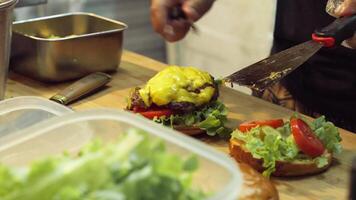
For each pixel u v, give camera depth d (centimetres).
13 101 77
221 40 163
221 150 87
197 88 90
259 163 80
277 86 112
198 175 54
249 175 74
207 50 168
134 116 60
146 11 174
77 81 103
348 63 109
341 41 85
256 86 87
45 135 61
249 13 154
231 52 162
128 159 49
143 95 90
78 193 46
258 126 85
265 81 87
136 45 177
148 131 57
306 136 81
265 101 101
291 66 88
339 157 85
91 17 115
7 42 91
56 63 104
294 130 81
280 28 119
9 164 60
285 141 81
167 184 48
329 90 112
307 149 80
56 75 105
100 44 107
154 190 47
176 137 56
